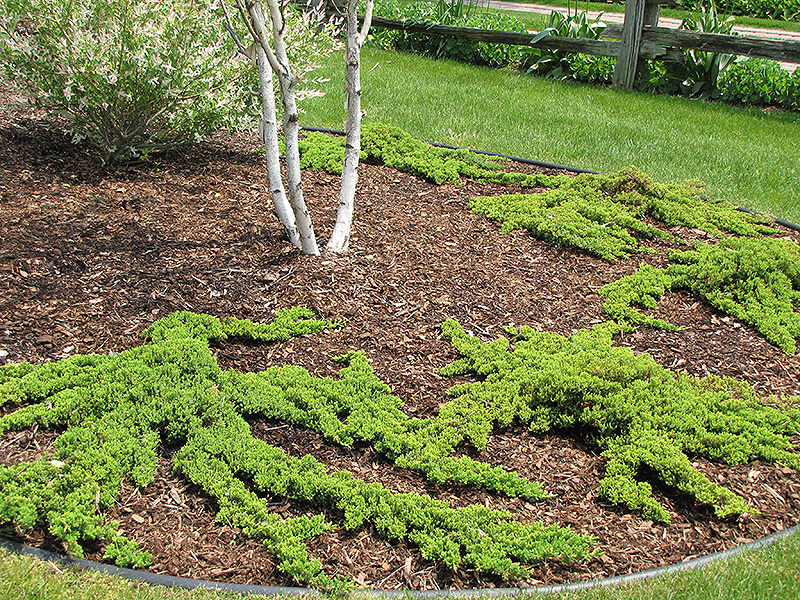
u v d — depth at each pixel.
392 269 4.52
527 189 6.18
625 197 5.89
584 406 3.43
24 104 6.49
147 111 5.53
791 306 4.60
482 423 3.30
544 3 22.59
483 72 11.12
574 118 8.52
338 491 2.86
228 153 6.27
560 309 4.38
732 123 8.97
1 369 3.30
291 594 2.46
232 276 4.22
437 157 6.57
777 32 17.48
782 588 2.56
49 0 5.07
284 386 3.43
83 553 2.58
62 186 5.13
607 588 2.54
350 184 4.46
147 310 3.87
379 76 10.04
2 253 4.13
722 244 5.32
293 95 4.00
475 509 2.84
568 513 2.92
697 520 2.93
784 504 3.01
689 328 4.35
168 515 2.76
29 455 2.92
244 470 2.97
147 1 5.31
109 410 3.18
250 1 3.61
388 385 3.54
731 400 3.53
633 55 10.52
